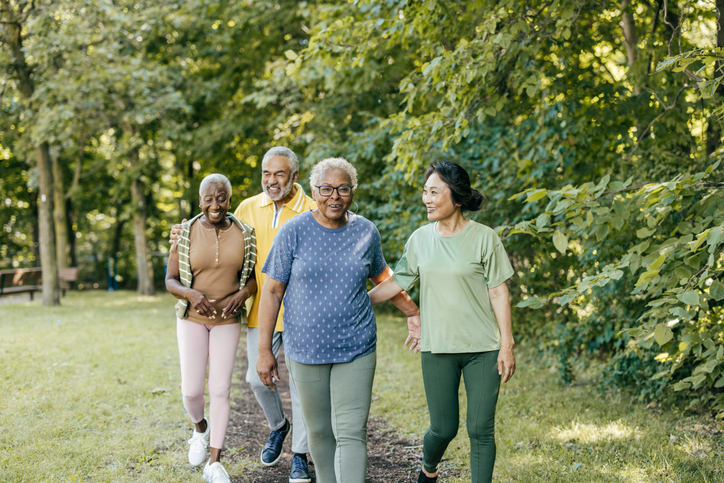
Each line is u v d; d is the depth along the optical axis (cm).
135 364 601
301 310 248
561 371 546
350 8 612
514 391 520
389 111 942
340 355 247
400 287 285
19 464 319
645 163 471
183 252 299
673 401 446
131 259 2391
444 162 271
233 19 1240
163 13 1194
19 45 1106
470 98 464
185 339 306
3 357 592
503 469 331
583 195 323
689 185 308
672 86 487
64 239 1756
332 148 873
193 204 1659
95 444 360
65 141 1271
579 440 378
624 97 493
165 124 1288
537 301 324
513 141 593
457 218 274
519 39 457
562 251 317
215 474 302
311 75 802
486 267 265
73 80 1079
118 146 1556
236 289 310
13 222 2275
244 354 757
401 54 823
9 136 1368
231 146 1369
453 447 372
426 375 277
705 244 298
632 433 388
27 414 410
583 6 494
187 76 1404
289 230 253
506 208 583
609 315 498
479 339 264
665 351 402
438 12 499
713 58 297
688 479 307
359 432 248
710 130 471
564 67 502
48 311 1073
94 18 1097
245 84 1312
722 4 430
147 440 371
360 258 252
